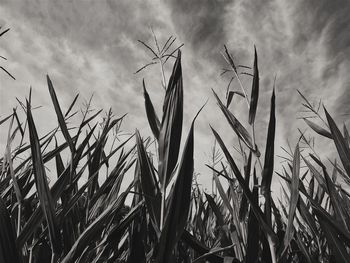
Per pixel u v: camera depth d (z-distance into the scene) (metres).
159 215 0.98
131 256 1.10
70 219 1.28
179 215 0.87
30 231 0.99
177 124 1.03
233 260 1.08
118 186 1.57
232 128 1.31
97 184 1.63
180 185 0.88
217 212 1.41
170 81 1.06
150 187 1.01
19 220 1.20
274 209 1.39
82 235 0.99
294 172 1.11
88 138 1.29
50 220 0.95
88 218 1.45
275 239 1.06
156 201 0.99
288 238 1.07
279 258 1.06
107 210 1.11
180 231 0.87
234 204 1.41
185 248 1.63
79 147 1.26
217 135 1.17
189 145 0.90
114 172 1.43
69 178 1.18
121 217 1.58
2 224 0.81
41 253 1.14
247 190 1.08
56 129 1.59
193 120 0.92
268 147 1.14
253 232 1.12
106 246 1.27
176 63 1.07
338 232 1.05
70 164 1.19
